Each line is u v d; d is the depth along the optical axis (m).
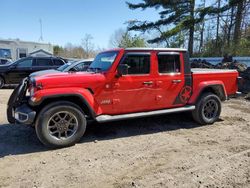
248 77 10.70
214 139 5.32
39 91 4.55
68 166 4.06
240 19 22.08
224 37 25.48
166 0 24.70
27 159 4.32
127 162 4.20
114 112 5.29
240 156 4.43
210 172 3.84
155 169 3.95
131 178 3.68
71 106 4.80
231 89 6.75
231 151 4.66
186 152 4.61
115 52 5.34
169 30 24.98
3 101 9.49
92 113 5.00
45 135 4.63
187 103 6.12
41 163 4.16
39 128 4.61
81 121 4.92
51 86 4.64
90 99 4.93
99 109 5.11
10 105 4.93
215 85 6.39
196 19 23.16
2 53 33.72
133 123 6.43
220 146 4.91
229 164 4.11
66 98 4.95
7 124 6.30
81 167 4.02
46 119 4.62
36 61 13.97
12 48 34.59
